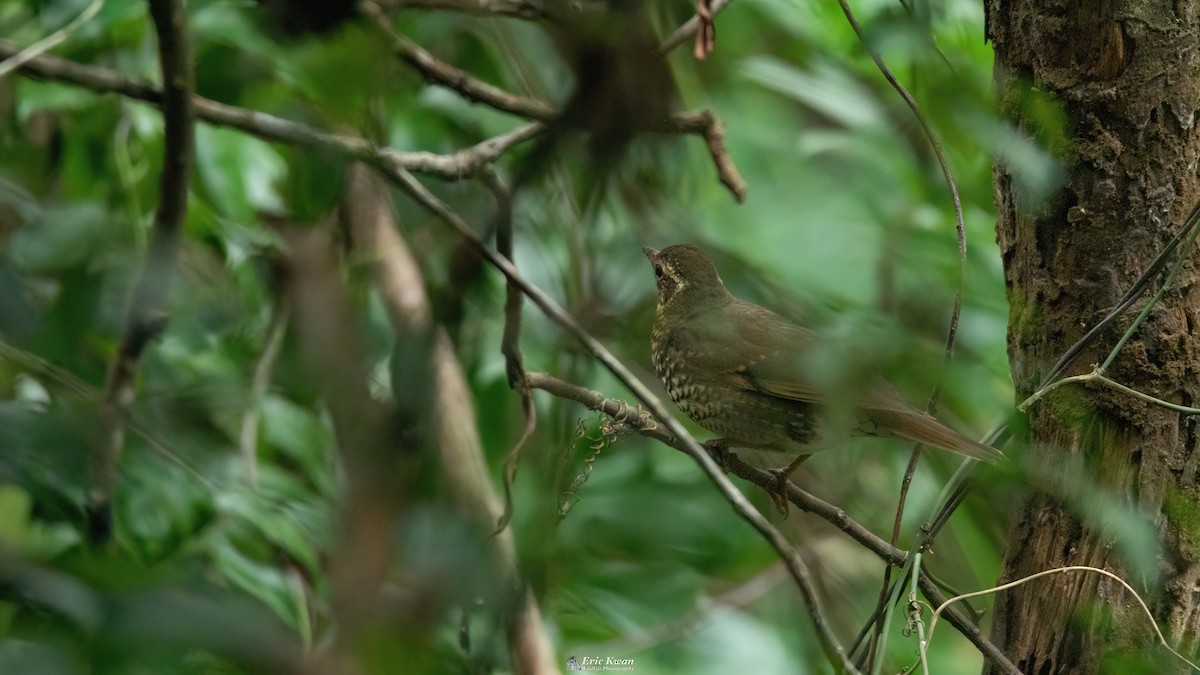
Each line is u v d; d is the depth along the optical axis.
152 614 4.01
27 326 7.09
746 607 10.62
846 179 11.52
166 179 6.04
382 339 9.27
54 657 3.94
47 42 6.40
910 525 10.84
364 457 7.68
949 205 11.49
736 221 11.34
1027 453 6.96
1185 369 6.89
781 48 12.80
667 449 10.24
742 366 9.91
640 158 8.48
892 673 10.26
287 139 6.64
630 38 7.31
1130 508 6.83
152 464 6.36
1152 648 6.73
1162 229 6.93
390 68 5.58
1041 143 6.96
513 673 6.23
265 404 8.94
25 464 5.39
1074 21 6.96
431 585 5.86
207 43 8.67
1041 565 7.05
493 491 8.05
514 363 7.74
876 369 5.07
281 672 4.21
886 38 6.84
